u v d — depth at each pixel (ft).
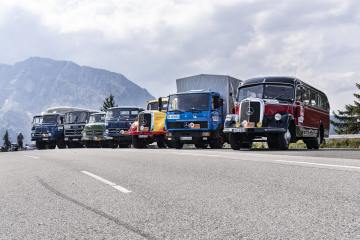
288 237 12.94
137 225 15.19
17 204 20.62
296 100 57.36
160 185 24.29
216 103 72.54
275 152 49.67
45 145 119.96
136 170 32.58
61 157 53.01
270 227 14.17
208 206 17.89
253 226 14.38
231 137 58.08
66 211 18.31
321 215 15.60
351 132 168.14
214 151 53.88
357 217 15.14
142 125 85.25
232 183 23.73
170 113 73.46
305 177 24.76
